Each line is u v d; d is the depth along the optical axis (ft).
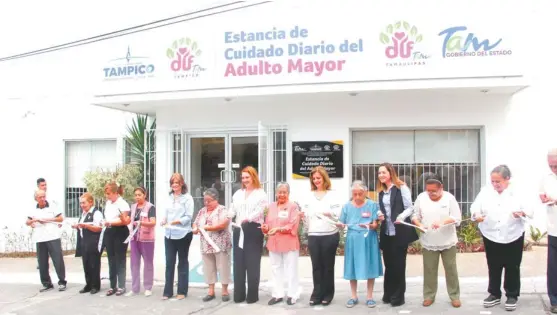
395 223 23.84
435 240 24.04
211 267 26.86
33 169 45.24
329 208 24.75
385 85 32.53
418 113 35.50
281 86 33.83
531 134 35.78
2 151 45.68
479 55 31.78
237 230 26.35
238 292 26.35
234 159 38.47
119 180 39.93
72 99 44.50
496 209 23.26
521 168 35.53
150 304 26.61
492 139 34.99
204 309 25.45
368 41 32.83
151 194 40.81
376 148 36.70
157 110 39.37
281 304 25.71
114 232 28.45
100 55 37.60
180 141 39.11
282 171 37.17
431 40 32.19
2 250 45.03
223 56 34.83
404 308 24.16
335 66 33.14
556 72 35.86
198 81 35.22
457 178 35.91
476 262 30.81
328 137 36.40
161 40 35.99
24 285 31.83
